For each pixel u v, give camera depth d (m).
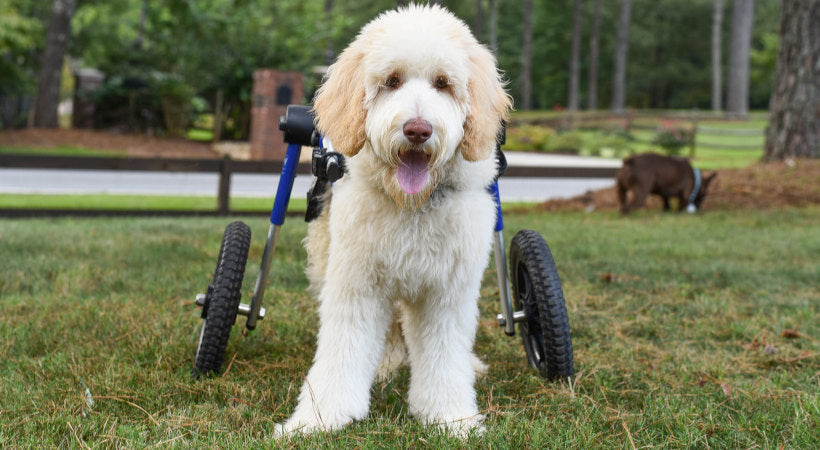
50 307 4.49
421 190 2.52
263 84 18.00
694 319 4.77
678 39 61.25
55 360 3.48
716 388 3.44
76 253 6.37
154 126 23.22
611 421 2.94
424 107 2.40
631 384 3.47
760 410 3.09
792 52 12.98
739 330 4.41
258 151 18.12
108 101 23.03
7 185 12.79
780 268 6.39
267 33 23.38
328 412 2.78
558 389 3.24
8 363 3.48
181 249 6.56
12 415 2.88
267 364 3.54
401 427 2.79
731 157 25.78
